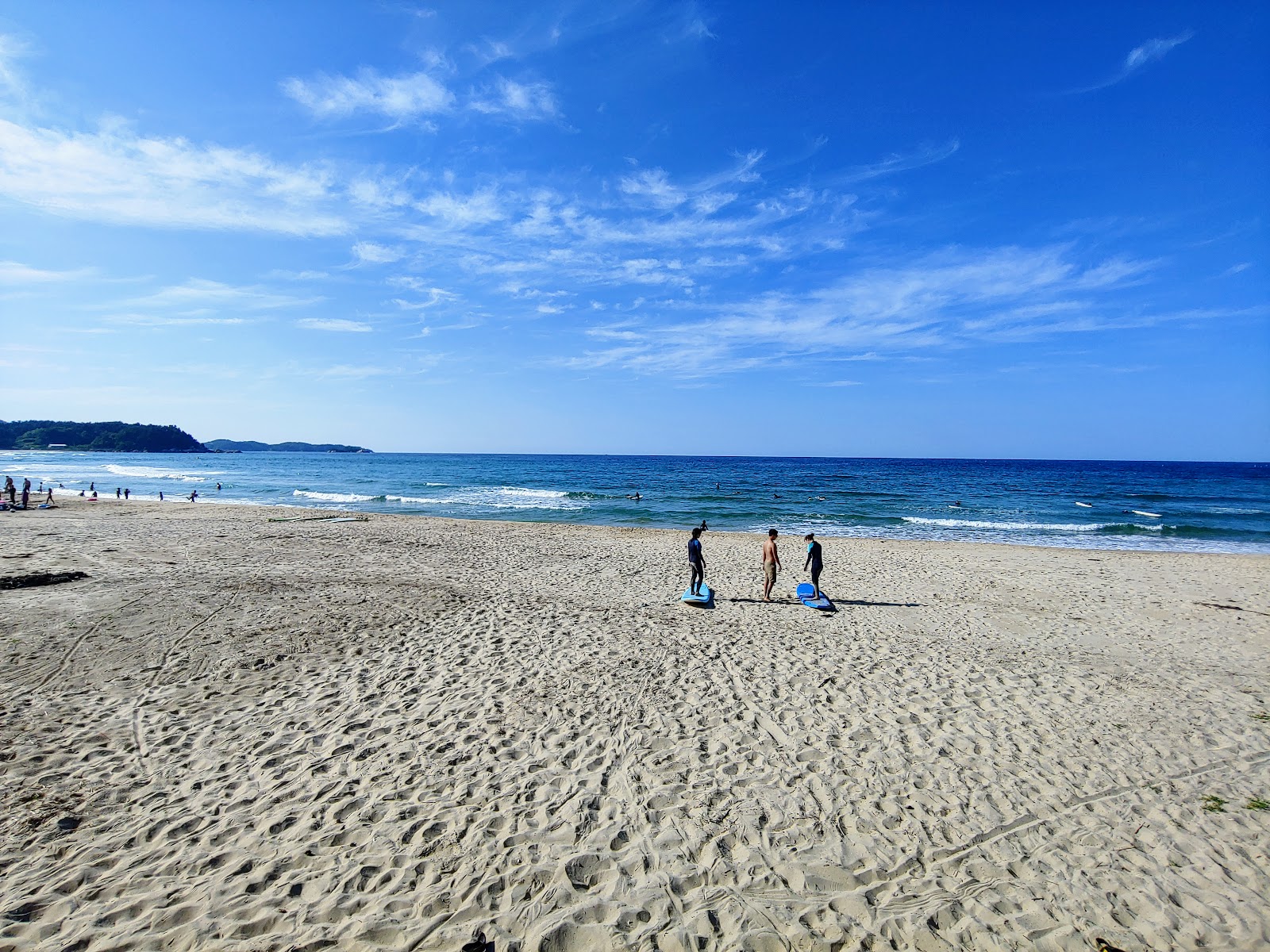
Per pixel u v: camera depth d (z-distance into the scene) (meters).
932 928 4.32
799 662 9.62
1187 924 4.39
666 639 10.62
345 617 11.43
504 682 8.48
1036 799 5.93
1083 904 4.58
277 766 6.21
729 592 14.84
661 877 4.75
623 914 4.37
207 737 6.80
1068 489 58.84
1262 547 27.05
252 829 5.20
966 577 17.64
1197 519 36.91
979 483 68.00
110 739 6.70
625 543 23.42
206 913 4.27
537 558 19.22
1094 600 15.00
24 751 6.34
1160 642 11.48
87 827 5.16
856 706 7.98
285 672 8.73
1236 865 5.05
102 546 18.36
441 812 5.50
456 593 13.65
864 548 23.27
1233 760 6.76
